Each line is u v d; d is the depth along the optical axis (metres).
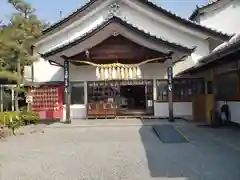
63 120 14.69
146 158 6.64
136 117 15.15
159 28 16.45
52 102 14.91
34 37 15.86
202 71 13.71
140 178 5.11
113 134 10.29
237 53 7.78
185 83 15.52
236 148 7.44
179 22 15.95
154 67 15.68
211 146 7.80
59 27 16.09
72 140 9.33
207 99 12.95
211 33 15.65
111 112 15.32
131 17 16.55
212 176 5.12
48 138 9.82
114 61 14.32
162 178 5.08
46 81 16.08
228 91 12.10
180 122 12.91
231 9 17.02
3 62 14.80
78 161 6.50
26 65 16.03
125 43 13.07
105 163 6.26
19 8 16.19
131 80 15.66
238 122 11.05
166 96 15.57
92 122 13.52
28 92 14.94
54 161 6.56
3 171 5.82
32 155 7.25
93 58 13.73
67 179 5.15
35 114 14.06
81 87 15.79
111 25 12.16
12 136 10.30
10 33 14.18
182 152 7.19
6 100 17.08
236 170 5.45
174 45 12.16
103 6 16.34
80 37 12.32
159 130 10.59
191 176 5.16
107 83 15.72
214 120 12.70
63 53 12.78
